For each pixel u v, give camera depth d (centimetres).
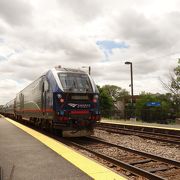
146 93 6462
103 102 5638
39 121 2153
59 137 1731
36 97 2111
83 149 1314
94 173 738
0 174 712
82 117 1598
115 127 2720
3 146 1211
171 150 1321
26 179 701
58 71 1694
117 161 981
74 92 1597
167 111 4731
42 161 898
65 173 748
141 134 2050
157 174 877
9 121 3350
